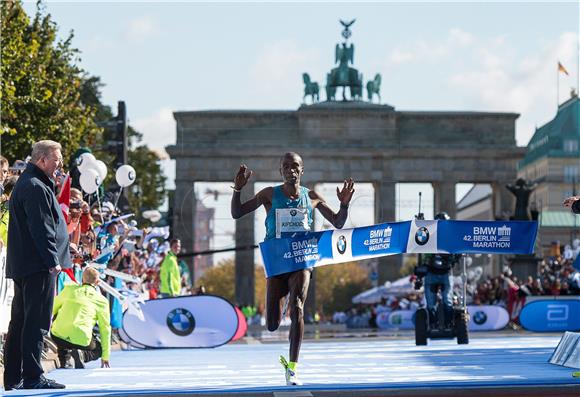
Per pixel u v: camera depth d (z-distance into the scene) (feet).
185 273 208.74
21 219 64.85
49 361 86.02
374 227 70.95
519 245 75.46
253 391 59.52
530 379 65.16
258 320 435.53
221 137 490.49
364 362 92.43
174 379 73.97
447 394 55.57
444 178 495.00
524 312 158.40
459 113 497.05
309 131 493.77
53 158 65.51
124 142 177.06
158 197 449.89
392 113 493.77
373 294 373.61
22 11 202.39
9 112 197.77
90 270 87.71
